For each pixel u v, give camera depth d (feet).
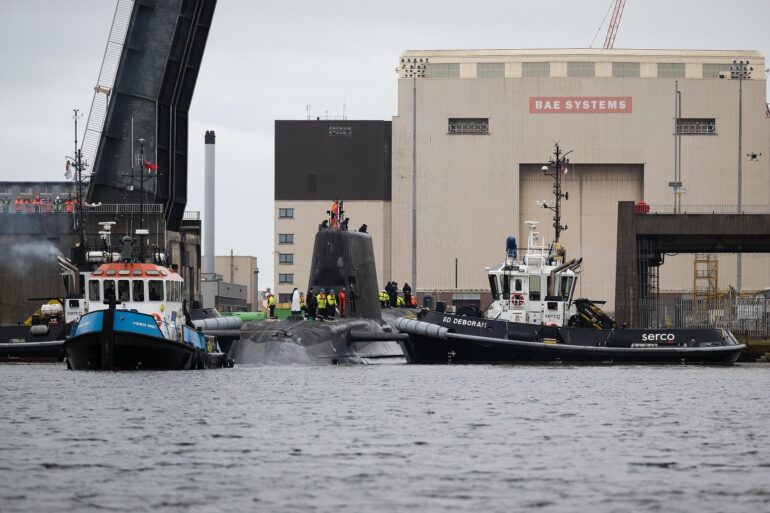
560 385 638.12
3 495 305.73
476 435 413.39
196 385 600.80
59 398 524.11
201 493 309.63
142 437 402.11
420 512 289.94
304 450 376.07
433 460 358.84
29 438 398.42
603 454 371.76
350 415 472.03
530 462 356.18
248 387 596.29
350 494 309.22
